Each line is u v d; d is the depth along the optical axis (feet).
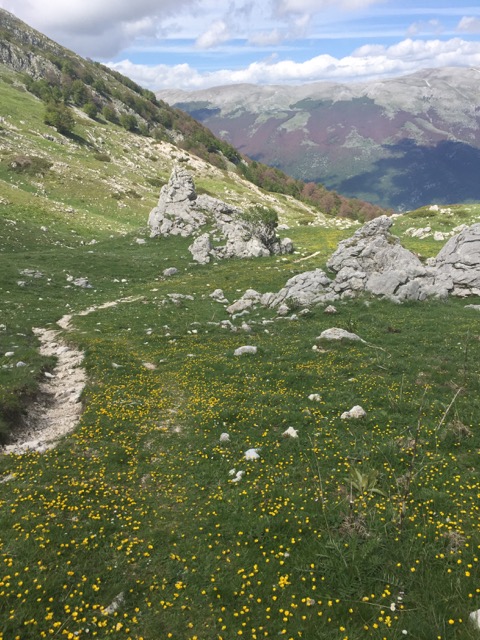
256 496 38.42
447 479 37.86
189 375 73.56
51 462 45.19
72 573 29.17
